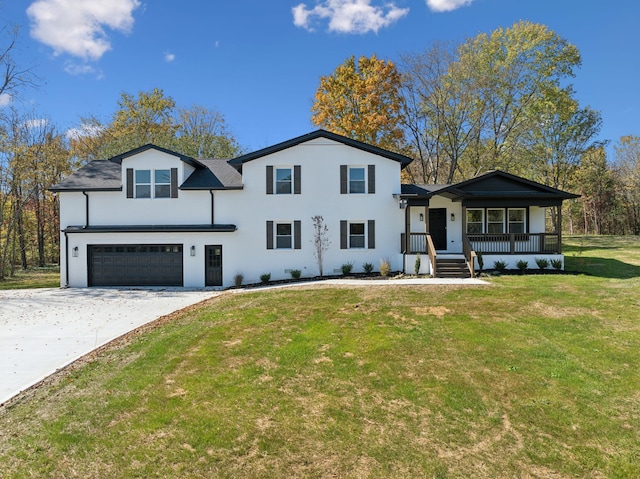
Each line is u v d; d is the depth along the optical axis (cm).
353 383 578
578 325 827
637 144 3659
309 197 1712
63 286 1697
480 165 2888
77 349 784
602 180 3581
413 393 544
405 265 1631
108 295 1462
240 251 1709
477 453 411
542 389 550
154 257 1703
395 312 951
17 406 520
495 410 498
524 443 429
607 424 464
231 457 400
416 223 1788
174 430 448
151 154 1730
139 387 568
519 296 1085
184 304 1259
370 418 480
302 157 1714
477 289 1194
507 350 695
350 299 1093
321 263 1697
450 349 705
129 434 441
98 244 1703
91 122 3438
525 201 1764
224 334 825
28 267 3127
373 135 2780
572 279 1383
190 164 1842
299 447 418
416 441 432
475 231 1830
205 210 1727
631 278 1428
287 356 688
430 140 3039
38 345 812
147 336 854
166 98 3619
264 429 452
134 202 1730
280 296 1173
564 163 3303
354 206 1714
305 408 504
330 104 2909
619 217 3672
